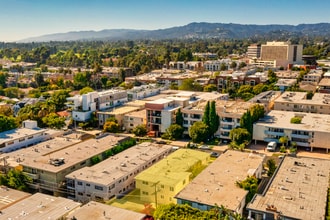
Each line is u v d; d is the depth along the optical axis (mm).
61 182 85375
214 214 61719
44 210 66812
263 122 120812
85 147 102125
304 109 140500
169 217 61688
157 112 130875
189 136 127312
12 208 67500
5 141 104125
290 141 114688
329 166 82500
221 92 193375
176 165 88688
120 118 139750
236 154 93875
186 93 161250
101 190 79000
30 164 88438
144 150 100375
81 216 64188
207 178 78250
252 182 74438
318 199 65875
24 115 139875
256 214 62188
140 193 80938
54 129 128625
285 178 75438
